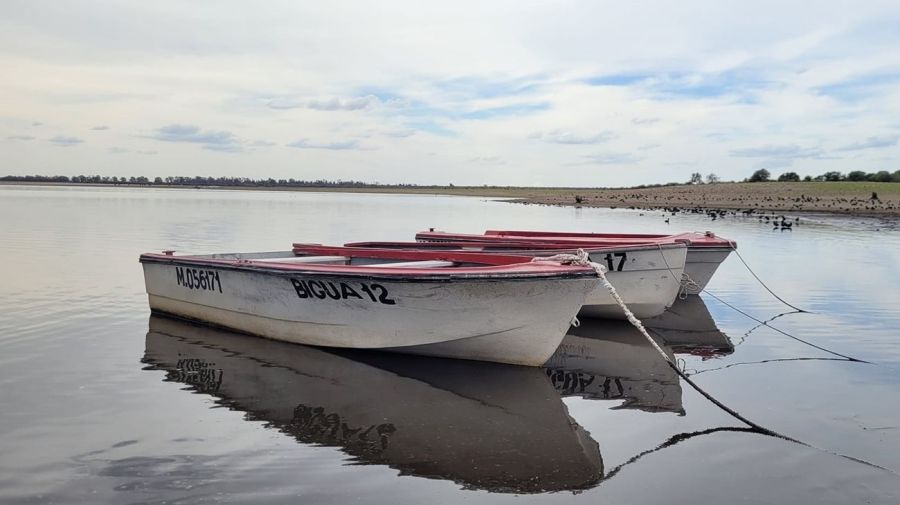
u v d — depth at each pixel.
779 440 5.46
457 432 5.56
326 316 8.24
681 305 12.41
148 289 10.55
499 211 52.31
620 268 10.64
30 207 41.91
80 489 4.37
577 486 4.54
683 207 53.28
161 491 4.35
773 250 20.98
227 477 4.57
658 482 4.62
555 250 10.85
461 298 7.36
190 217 34.53
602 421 5.91
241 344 8.66
